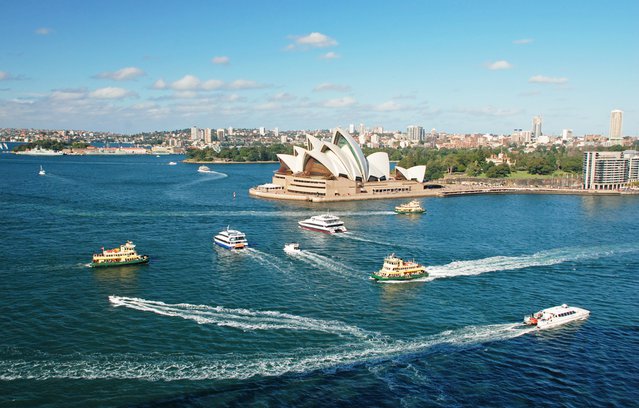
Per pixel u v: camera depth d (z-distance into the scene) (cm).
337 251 13925
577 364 7344
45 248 13388
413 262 12212
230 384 6650
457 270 12062
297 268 12075
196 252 13462
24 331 8069
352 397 6412
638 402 6419
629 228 18212
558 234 16838
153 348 7575
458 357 7481
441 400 6384
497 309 9475
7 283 10438
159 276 11150
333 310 9262
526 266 12519
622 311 9469
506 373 7056
